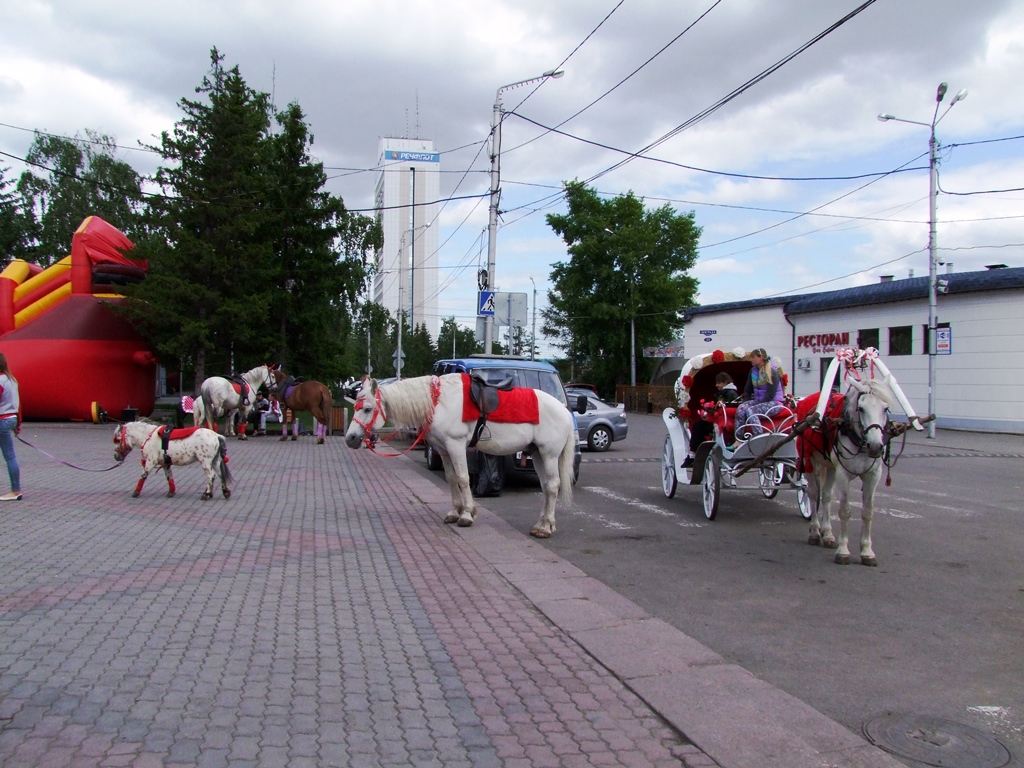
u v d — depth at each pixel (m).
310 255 28.55
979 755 3.96
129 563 7.43
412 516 10.60
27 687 4.47
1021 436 25.64
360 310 35.19
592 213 50.78
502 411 9.55
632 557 8.49
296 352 29.02
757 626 6.11
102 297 25.25
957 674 5.11
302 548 8.42
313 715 4.23
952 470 16.73
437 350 70.44
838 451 8.09
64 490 11.83
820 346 34.06
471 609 6.38
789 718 4.30
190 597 6.40
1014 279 26.23
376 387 9.53
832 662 5.32
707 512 10.80
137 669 4.79
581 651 5.43
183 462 11.35
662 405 44.44
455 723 4.21
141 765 3.61
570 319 52.03
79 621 5.68
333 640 5.48
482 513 11.05
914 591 7.11
